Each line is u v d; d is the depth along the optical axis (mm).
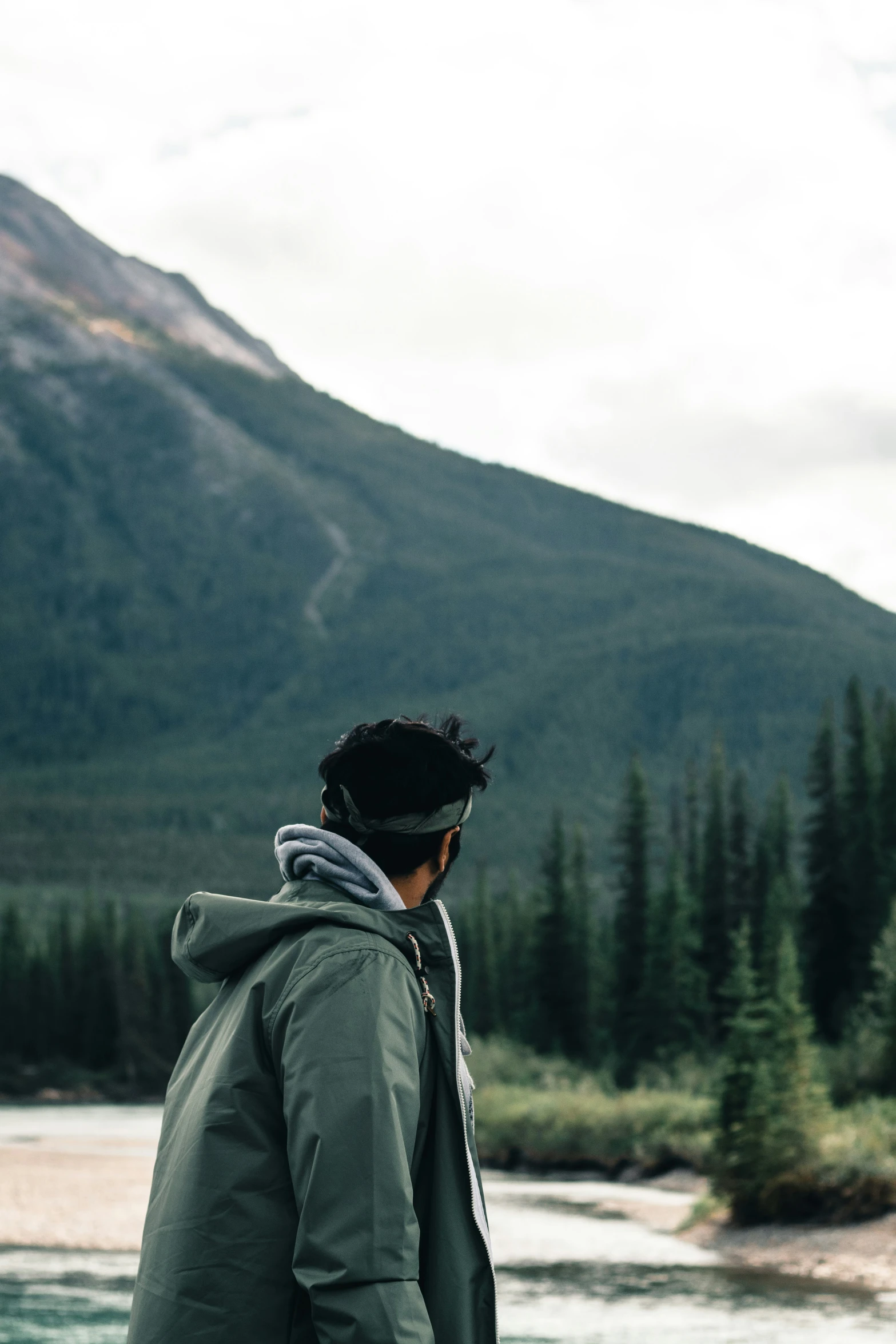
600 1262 22969
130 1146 52719
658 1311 17594
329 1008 2012
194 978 2311
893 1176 23734
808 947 66125
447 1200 2104
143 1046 113438
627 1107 43750
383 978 2064
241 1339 1923
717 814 77188
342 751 2354
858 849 64250
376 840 2338
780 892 65000
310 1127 1917
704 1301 18516
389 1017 2029
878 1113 29469
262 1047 2090
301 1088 1952
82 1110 89750
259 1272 1955
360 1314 1802
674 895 65750
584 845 91812
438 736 2367
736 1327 16234
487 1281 2094
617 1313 17516
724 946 74000
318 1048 1973
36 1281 20875
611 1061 66938
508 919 106875
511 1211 31266
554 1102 46906
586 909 86312
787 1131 25297
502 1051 65188
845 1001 61406
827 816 66625
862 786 66375
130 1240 26828
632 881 73688
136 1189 36219
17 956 123688
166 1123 2209
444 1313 2049
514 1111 46844
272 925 2164
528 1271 21922
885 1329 16016
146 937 129000
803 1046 26047
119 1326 16500
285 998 2061
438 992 2189
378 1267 1836
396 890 2340
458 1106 2137
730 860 76375
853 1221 23266
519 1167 44344
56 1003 121188
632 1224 28562
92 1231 28188
